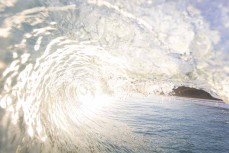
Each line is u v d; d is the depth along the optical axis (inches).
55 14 122.7
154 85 209.3
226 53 135.8
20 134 108.5
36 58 126.9
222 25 131.1
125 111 290.0
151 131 207.8
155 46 147.6
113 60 180.9
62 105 197.0
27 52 118.3
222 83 147.9
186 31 135.7
